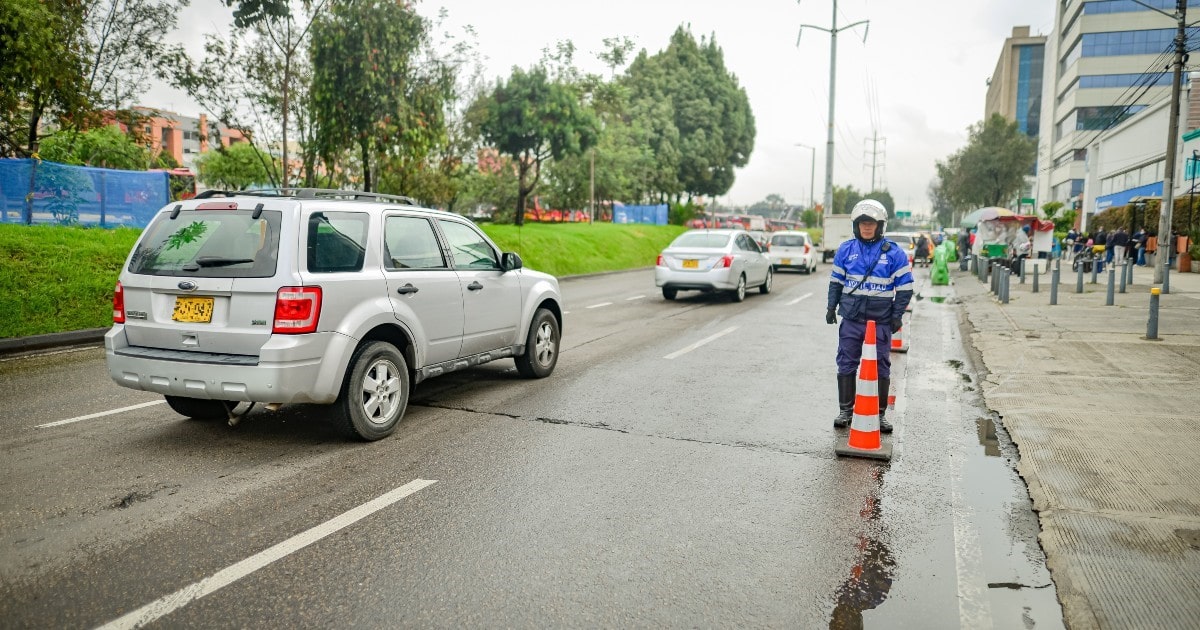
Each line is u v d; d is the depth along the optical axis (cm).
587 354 962
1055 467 504
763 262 1819
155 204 1694
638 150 4781
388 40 1780
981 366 909
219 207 534
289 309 498
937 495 463
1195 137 3048
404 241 609
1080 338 1098
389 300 570
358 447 543
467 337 667
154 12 1683
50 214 1518
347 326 529
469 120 2850
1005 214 2800
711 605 323
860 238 603
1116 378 806
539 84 3097
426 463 509
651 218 4797
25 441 550
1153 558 365
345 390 535
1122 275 1803
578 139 3206
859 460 532
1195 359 916
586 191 4159
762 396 728
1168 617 311
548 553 372
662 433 591
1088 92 6175
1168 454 532
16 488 454
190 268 523
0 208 1456
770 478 490
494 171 3850
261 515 416
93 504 429
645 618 311
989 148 6575
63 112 1633
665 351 989
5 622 302
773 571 357
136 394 705
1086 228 5169
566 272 2567
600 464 512
